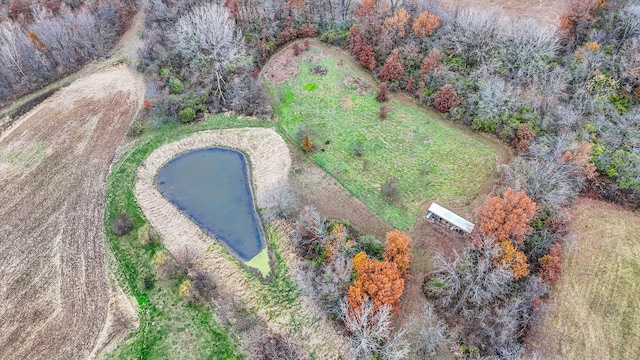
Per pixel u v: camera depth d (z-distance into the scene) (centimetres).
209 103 9056
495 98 8081
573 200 7119
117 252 6925
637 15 8456
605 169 7194
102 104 9169
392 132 8419
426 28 9150
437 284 6272
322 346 5966
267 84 9481
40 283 6575
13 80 9362
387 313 5388
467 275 5847
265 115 8862
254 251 6975
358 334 5534
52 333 6078
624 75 7969
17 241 7069
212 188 7794
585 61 8162
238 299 6450
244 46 9412
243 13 10231
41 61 9556
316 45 10300
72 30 10012
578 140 7438
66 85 9562
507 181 7156
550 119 7762
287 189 7456
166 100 8750
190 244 7031
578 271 6431
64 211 7444
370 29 9581
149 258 6856
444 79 8681
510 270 5803
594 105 7794
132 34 10725
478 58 8856
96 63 10056
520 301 5769
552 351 5759
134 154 8262
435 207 7025
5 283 6575
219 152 8356
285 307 6344
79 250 6944
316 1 10581
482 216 6175
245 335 6069
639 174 6981
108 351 5925
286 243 6931
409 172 7775
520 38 8600
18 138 8581
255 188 7781
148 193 7694
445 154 7988
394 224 7112
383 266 5638
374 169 7856
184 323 6203
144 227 7038
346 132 8488
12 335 6066
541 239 6381
